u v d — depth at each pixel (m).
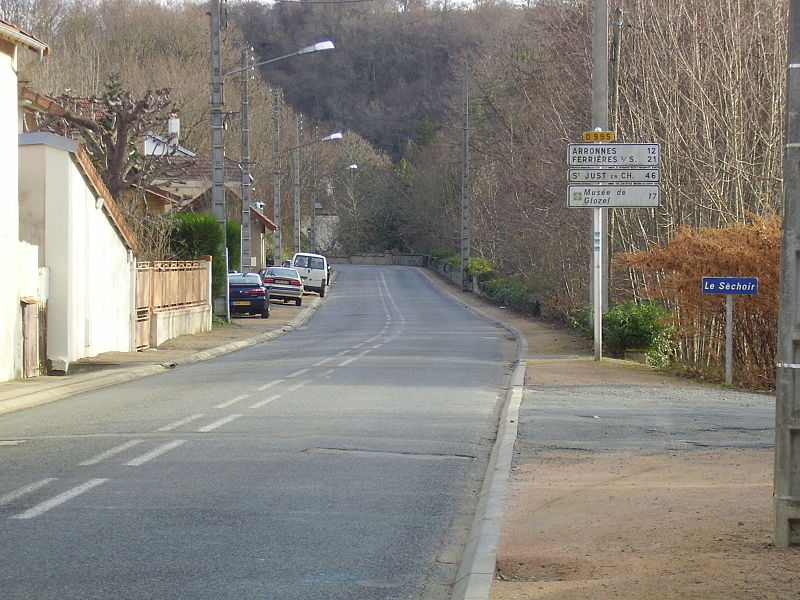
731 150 24.20
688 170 26.44
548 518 7.49
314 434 11.56
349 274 83.38
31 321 18.70
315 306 49.97
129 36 67.31
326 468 9.66
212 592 5.88
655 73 26.92
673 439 11.16
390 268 93.69
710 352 19.36
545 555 6.45
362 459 10.13
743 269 18.86
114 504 8.06
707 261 19.05
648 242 25.75
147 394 15.77
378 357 22.39
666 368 20.44
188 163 37.56
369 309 48.16
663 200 27.52
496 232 52.72
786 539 6.23
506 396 15.45
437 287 67.44
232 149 73.06
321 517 7.77
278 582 6.11
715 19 26.25
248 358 23.14
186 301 29.92
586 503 7.95
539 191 35.69
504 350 25.33
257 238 70.69
